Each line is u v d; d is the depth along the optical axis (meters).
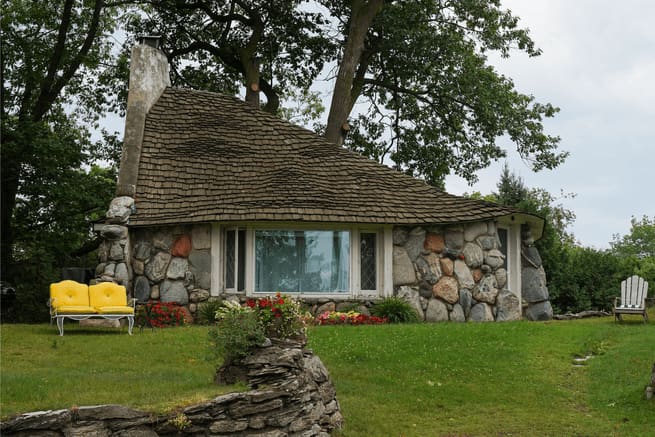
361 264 21.56
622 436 11.41
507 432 11.59
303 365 10.80
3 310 29.50
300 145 23.66
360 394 13.08
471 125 34.28
